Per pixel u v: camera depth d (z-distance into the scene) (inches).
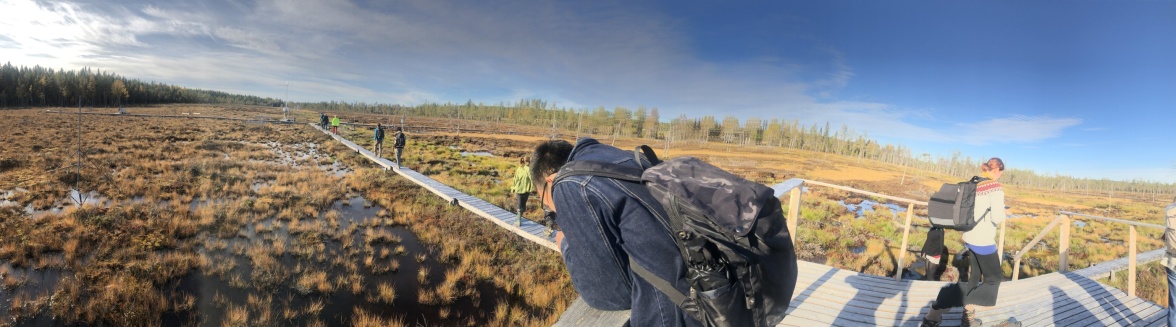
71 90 3735.2
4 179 652.7
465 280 389.1
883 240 546.9
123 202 565.9
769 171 1844.2
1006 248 574.2
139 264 358.0
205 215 512.7
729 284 35.4
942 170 2923.2
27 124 1473.9
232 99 7027.6
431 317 330.0
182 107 4001.0
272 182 765.9
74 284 321.4
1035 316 168.7
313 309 321.7
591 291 40.7
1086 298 185.6
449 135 2370.8
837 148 3641.7
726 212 35.5
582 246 39.2
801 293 180.4
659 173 39.0
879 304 172.7
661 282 37.0
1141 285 398.9
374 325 306.0
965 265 390.9
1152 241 690.8
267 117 2792.8
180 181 701.3
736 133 3919.8
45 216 475.8
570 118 4266.7
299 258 413.4
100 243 406.6
